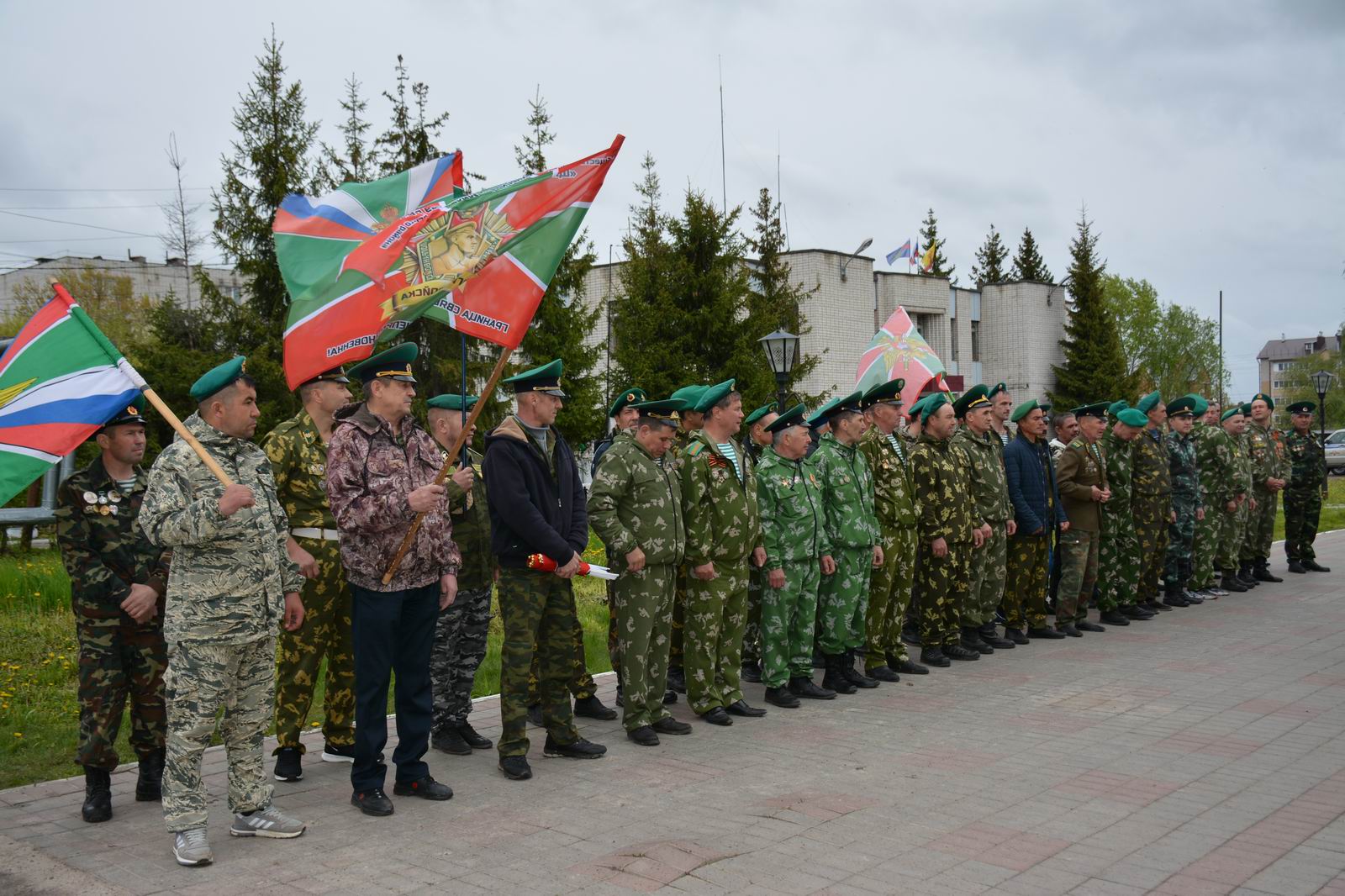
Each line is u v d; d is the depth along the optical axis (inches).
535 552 230.7
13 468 185.8
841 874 169.6
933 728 268.1
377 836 192.5
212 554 183.3
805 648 306.3
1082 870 170.9
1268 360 5816.9
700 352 876.0
